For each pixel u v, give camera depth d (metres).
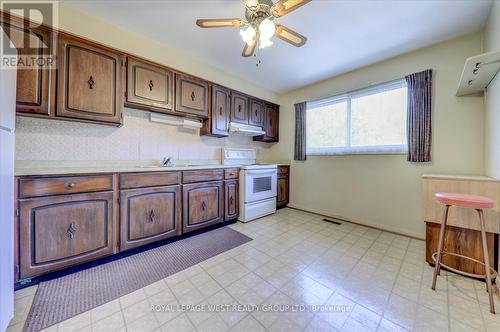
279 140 4.19
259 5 1.47
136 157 2.42
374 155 2.83
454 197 1.42
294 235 2.52
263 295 1.42
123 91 2.07
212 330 1.12
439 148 2.29
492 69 1.50
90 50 1.85
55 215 1.53
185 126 2.79
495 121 1.65
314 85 3.59
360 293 1.45
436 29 2.06
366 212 2.90
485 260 1.33
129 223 1.92
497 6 1.58
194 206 2.45
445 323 1.17
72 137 2.00
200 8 1.86
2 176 1.05
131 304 1.31
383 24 2.00
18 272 1.39
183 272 1.69
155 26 2.13
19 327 1.11
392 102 2.66
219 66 3.00
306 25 2.01
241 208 3.04
